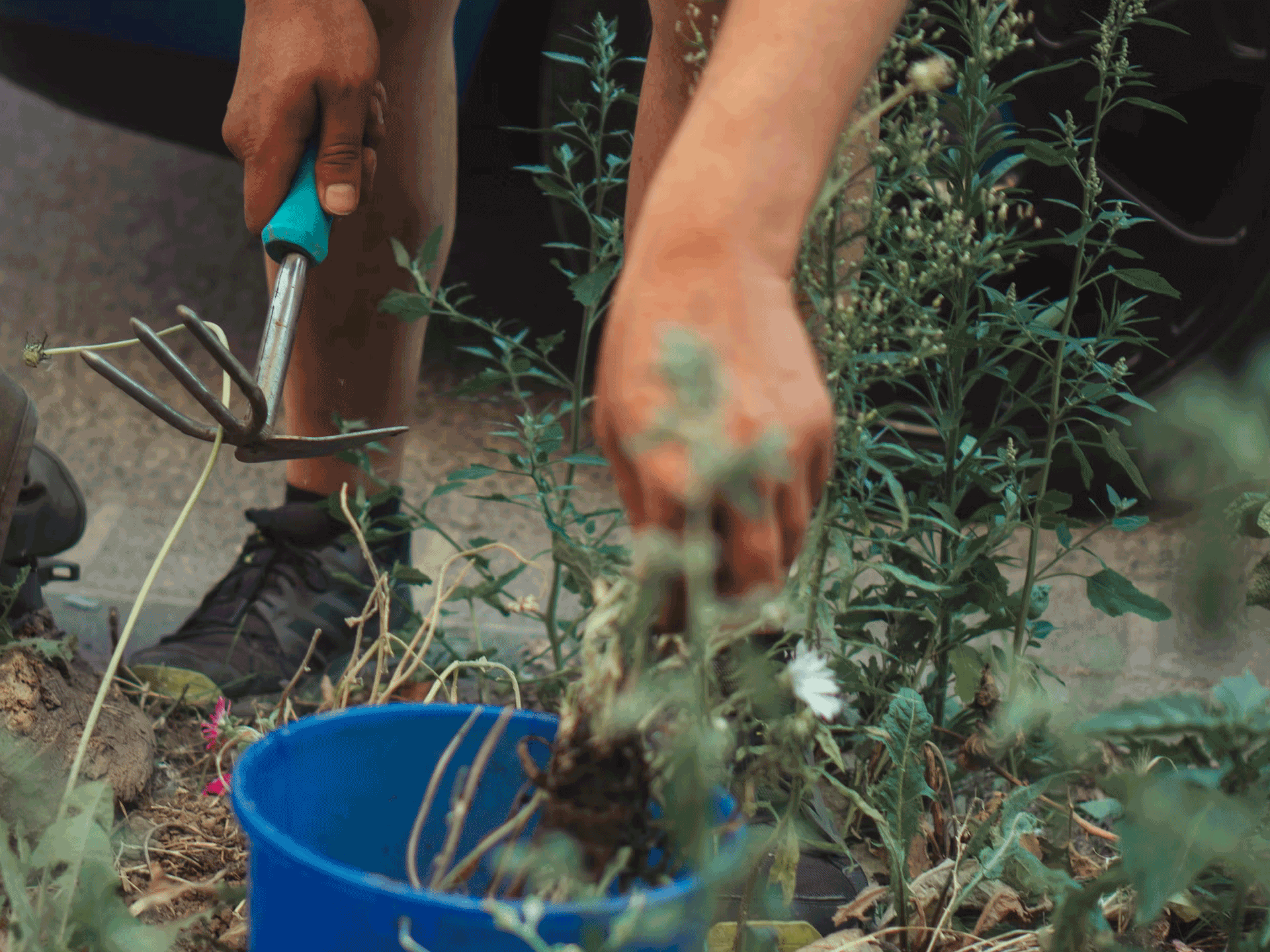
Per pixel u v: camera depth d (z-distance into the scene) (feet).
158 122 8.42
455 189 5.67
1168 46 6.75
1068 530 4.55
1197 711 2.97
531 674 5.88
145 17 7.58
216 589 5.96
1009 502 4.52
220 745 4.79
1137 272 4.33
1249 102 6.88
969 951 3.73
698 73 3.99
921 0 5.33
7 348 9.18
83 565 7.02
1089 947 3.30
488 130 8.22
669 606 2.47
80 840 3.06
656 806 2.87
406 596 6.20
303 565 5.81
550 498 5.71
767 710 3.06
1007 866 3.86
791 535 2.37
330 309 5.42
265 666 5.58
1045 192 6.76
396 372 5.68
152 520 7.55
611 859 2.61
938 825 4.27
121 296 10.06
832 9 2.68
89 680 4.82
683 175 2.53
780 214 2.53
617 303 2.49
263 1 4.47
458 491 8.08
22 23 7.80
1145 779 2.85
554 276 10.02
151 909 3.80
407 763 3.24
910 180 4.39
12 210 11.28
